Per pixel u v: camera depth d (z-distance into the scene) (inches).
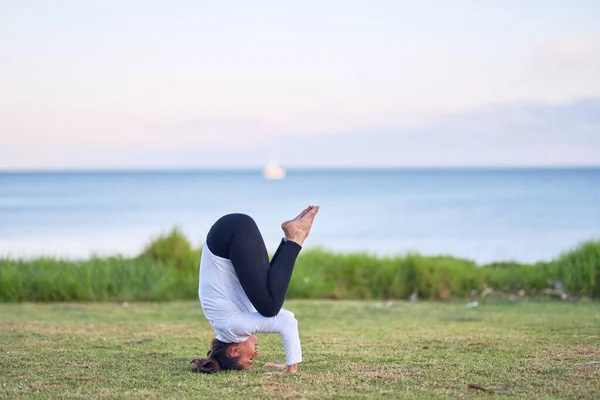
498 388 191.6
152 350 259.9
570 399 180.2
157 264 565.9
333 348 263.4
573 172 7662.4
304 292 538.6
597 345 260.2
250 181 5137.8
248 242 207.3
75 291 510.0
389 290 542.9
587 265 518.6
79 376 211.2
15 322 362.0
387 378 204.1
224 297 213.2
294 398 181.2
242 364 218.1
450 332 312.2
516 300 502.9
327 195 2992.1
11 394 189.5
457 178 5516.7
